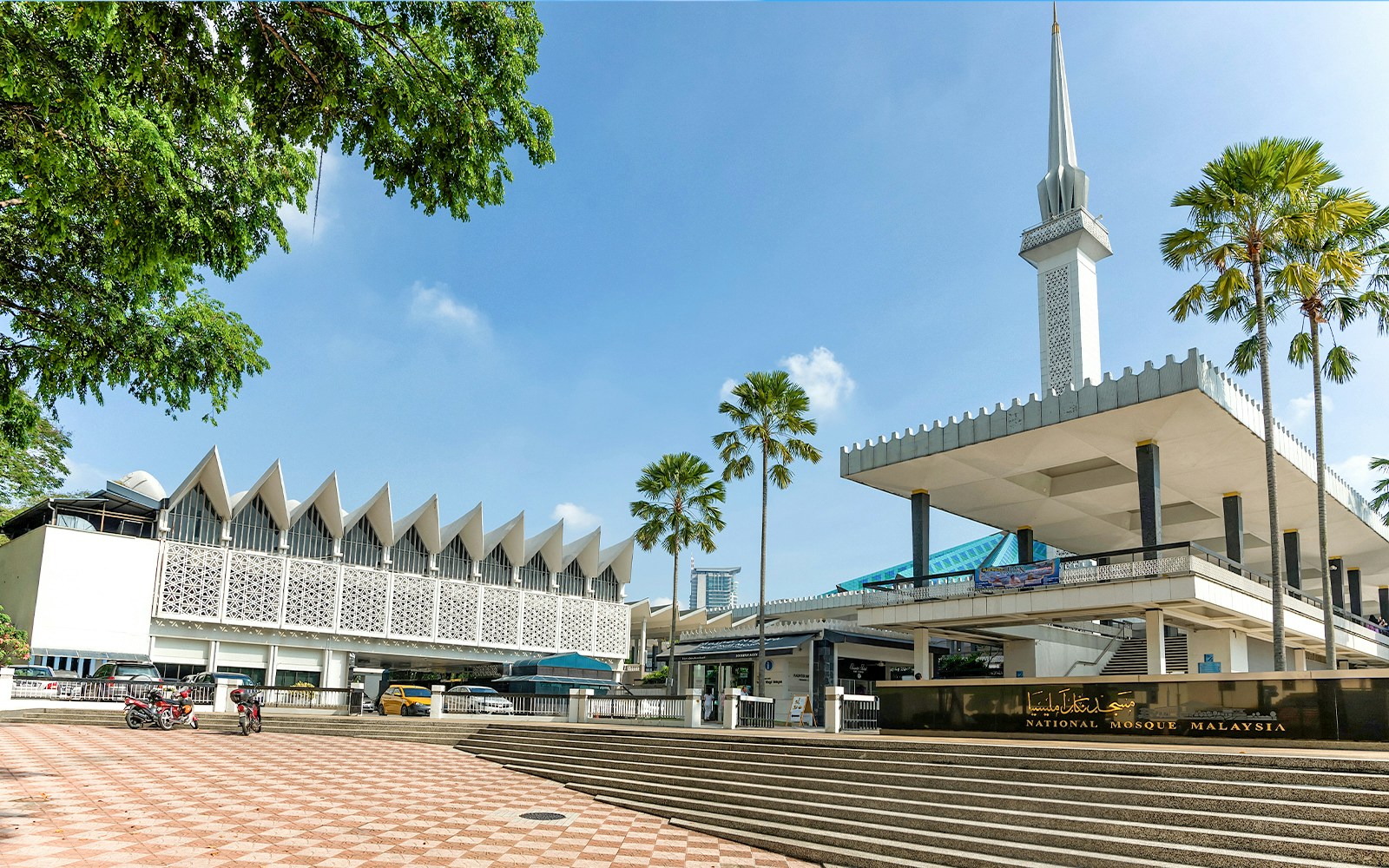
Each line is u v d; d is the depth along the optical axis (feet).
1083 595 84.58
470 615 173.99
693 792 47.60
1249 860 30.40
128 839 31.78
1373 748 41.81
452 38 26.40
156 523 144.15
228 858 30.14
